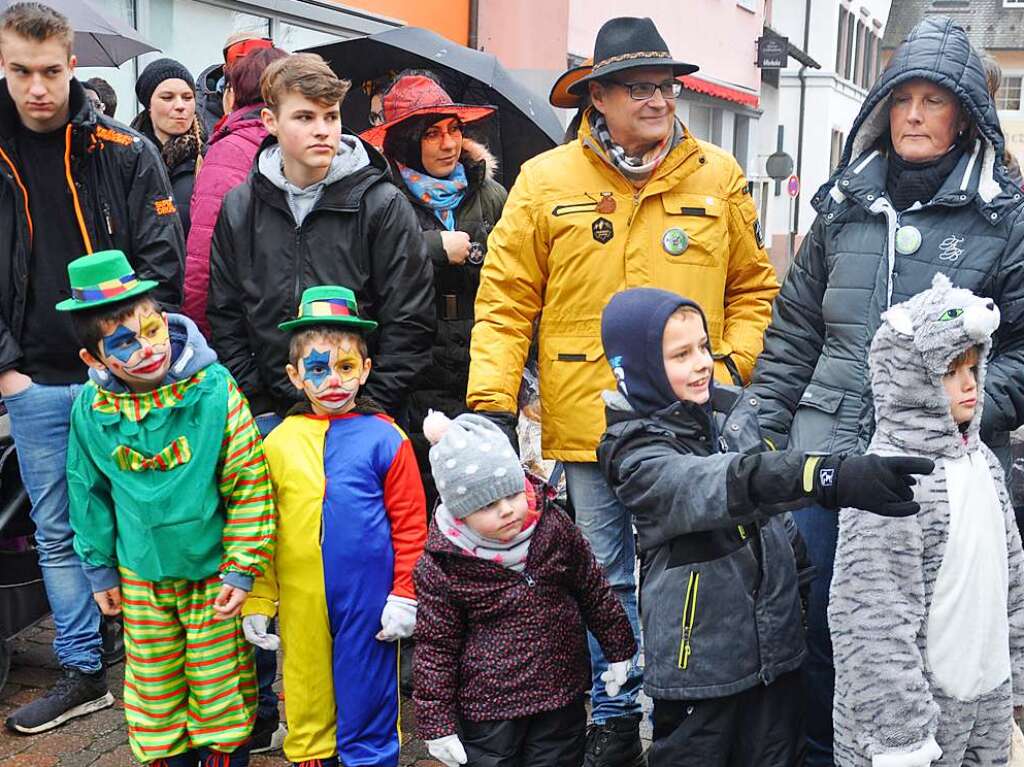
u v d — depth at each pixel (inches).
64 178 160.4
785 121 1268.5
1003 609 114.0
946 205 129.0
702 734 116.9
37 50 151.4
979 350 112.7
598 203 151.4
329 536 134.6
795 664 117.8
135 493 134.3
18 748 161.2
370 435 137.7
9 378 162.4
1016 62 1836.9
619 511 156.2
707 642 115.0
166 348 133.9
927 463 94.9
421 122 183.0
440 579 122.7
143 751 138.3
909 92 130.3
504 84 236.8
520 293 156.8
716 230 153.3
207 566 135.6
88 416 135.5
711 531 115.3
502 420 154.6
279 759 157.3
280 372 154.2
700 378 116.0
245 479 135.0
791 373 144.6
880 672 108.0
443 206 184.5
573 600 127.0
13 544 187.3
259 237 154.0
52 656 193.0
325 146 148.5
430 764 155.8
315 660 136.7
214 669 137.4
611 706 150.0
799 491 100.2
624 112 147.4
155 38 343.9
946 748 112.7
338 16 419.5
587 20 582.9
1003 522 115.7
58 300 161.9
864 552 110.0
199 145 226.1
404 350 155.9
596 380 152.3
